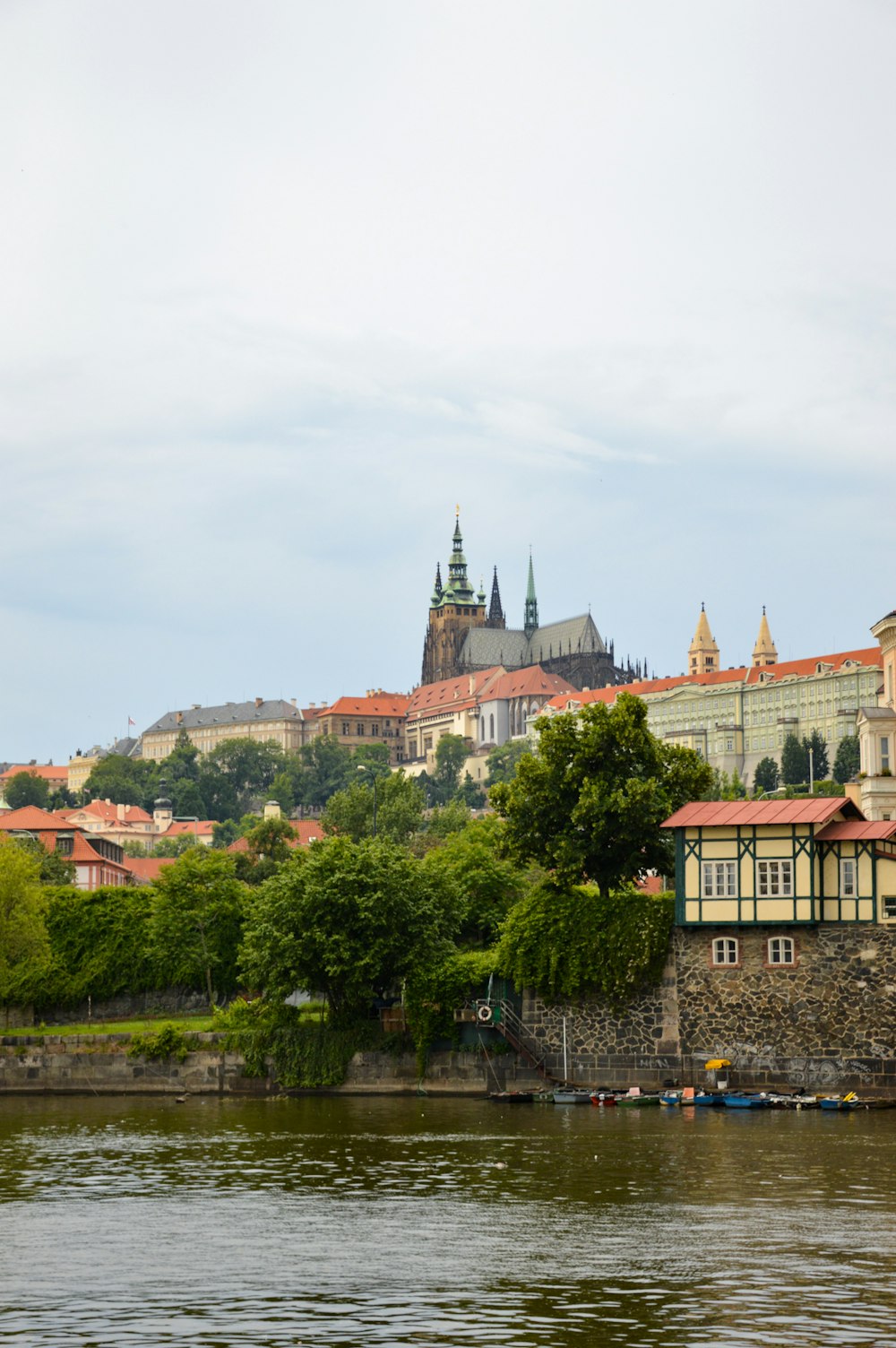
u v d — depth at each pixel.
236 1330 63.16
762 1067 126.25
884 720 179.88
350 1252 75.50
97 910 165.62
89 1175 97.12
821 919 125.81
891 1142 104.50
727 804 130.62
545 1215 83.25
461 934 157.75
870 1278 69.88
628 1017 130.25
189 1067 141.38
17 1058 144.62
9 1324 64.06
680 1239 77.44
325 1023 139.88
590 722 141.12
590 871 139.62
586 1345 61.03
